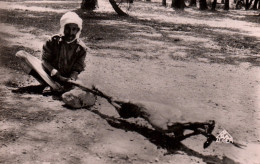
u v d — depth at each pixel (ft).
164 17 91.25
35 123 16.99
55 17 67.46
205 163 14.49
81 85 19.35
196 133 15.10
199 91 26.08
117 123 17.94
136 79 27.66
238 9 160.35
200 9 133.90
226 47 49.62
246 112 22.04
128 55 37.52
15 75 24.85
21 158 13.58
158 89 25.39
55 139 15.51
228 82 29.86
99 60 33.63
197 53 42.83
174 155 15.02
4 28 48.34
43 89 22.04
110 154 14.61
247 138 17.76
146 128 17.58
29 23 55.62
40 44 38.58
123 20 73.97
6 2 95.96
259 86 29.17
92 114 18.85
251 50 48.73
